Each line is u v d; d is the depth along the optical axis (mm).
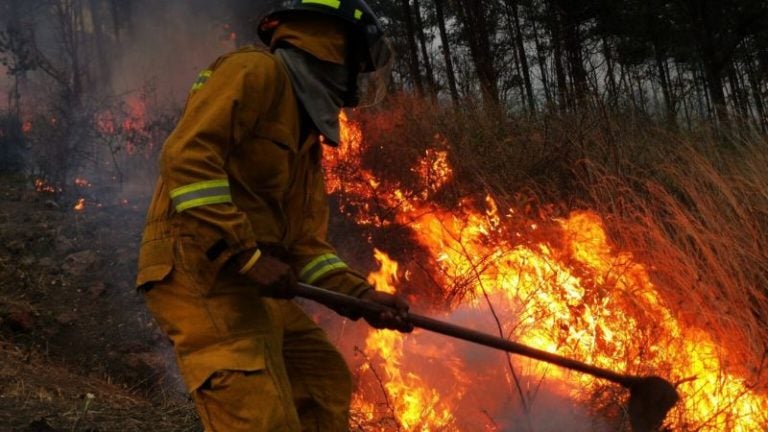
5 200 6867
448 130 6355
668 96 7141
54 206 6742
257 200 2287
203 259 2201
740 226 4289
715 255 4180
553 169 5602
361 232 5656
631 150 5645
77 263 5824
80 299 5461
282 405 2182
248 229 2137
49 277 5652
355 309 2379
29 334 4996
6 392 3693
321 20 2369
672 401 2656
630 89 6598
